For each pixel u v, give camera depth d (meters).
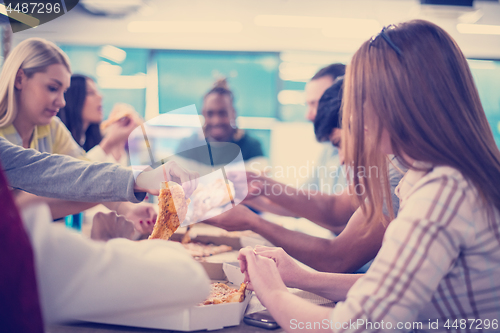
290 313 0.55
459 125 0.50
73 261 0.48
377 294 0.45
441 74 0.51
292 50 3.44
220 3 3.41
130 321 0.70
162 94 3.52
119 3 2.82
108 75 3.49
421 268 0.45
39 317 0.43
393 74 0.52
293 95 3.45
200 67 3.49
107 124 2.12
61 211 1.03
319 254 1.10
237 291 0.81
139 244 0.54
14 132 1.33
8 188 0.43
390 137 0.54
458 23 3.26
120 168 0.82
